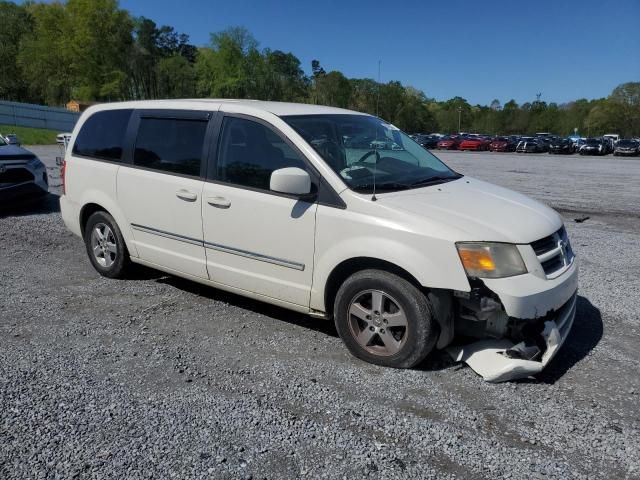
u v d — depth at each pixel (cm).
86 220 584
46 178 952
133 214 517
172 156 484
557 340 359
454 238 344
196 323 458
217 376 366
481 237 345
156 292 532
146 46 9688
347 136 446
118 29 6944
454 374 369
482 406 331
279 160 415
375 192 385
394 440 296
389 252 357
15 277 575
